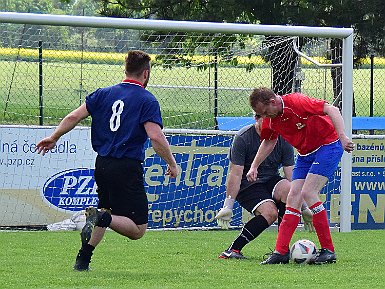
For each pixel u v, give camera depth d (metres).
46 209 33.19
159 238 30.22
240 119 40.84
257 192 24.53
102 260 23.77
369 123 45.22
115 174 19.66
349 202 33.72
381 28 57.28
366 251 26.83
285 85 39.62
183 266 22.48
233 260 23.94
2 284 18.50
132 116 19.80
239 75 43.12
